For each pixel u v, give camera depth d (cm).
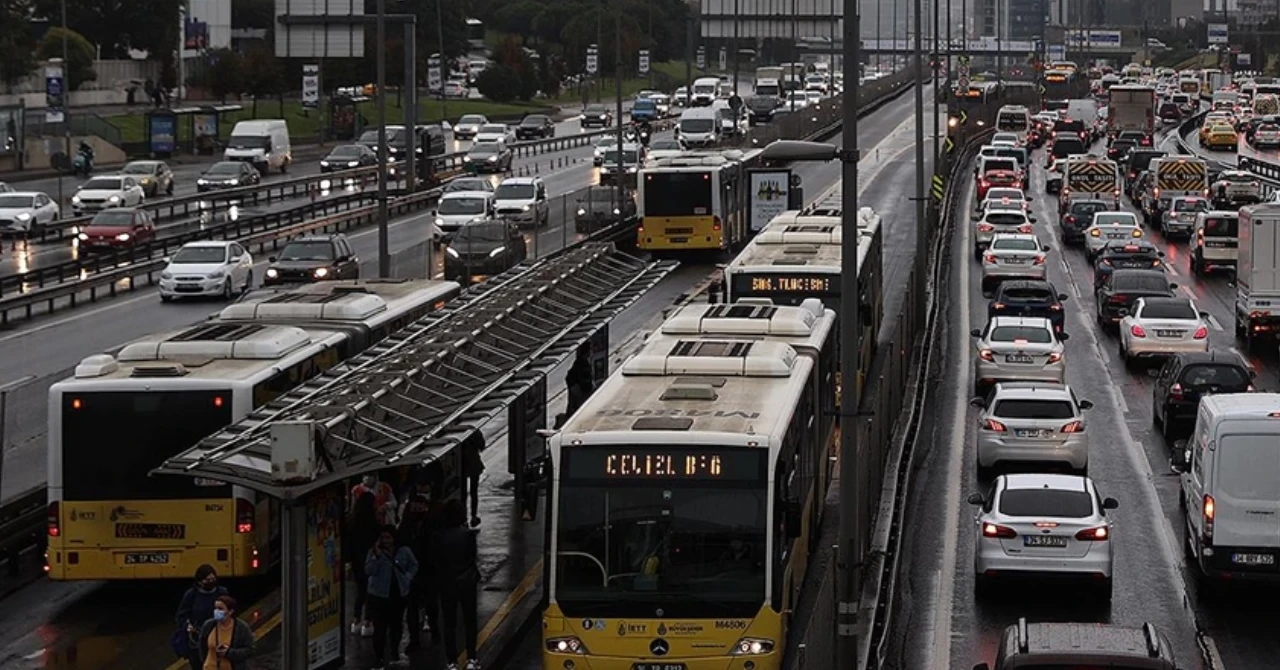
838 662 5497
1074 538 6638
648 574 5262
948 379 11819
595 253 9962
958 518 8000
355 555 6291
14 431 7338
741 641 5253
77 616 6612
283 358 6956
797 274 9725
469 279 15712
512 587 6919
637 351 6819
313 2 13925
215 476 4606
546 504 5334
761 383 6306
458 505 5772
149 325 13888
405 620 6475
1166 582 7025
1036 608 6638
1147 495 8550
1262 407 6538
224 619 5094
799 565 6281
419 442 5081
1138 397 11250
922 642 6188
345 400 5331
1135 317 12412
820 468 7319
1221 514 6481
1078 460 8775
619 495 5297
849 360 5659
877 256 11975
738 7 19038
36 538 7450
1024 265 16225
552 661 5278
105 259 16600
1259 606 6694
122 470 6525
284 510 4684
